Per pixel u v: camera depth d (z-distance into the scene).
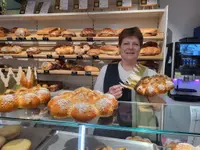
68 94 0.79
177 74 1.89
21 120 0.77
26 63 2.69
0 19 2.60
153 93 0.91
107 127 0.78
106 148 0.88
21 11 2.44
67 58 2.33
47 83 2.44
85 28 2.38
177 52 1.87
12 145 0.84
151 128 0.80
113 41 2.37
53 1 2.54
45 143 0.90
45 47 2.62
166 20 1.93
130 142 0.93
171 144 0.91
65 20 2.57
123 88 1.04
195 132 0.78
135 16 2.29
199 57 1.83
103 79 1.42
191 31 2.35
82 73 2.21
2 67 2.51
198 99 1.77
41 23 2.65
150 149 0.89
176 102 1.77
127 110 0.89
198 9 2.31
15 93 0.81
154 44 2.14
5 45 2.49
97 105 0.73
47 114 0.78
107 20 2.47
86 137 0.92
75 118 0.71
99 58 2.18
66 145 0.88
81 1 2.31
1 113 0.79
